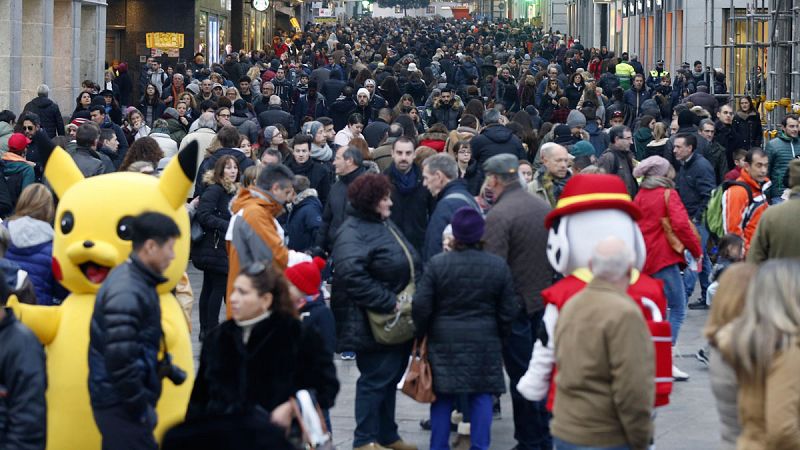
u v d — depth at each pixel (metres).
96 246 19.69
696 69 92.25
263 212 25.83
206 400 16.50
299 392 16.25
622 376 16.30
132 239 18.23
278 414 16.06
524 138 44.06
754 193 34.62
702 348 31.19
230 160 30.94
